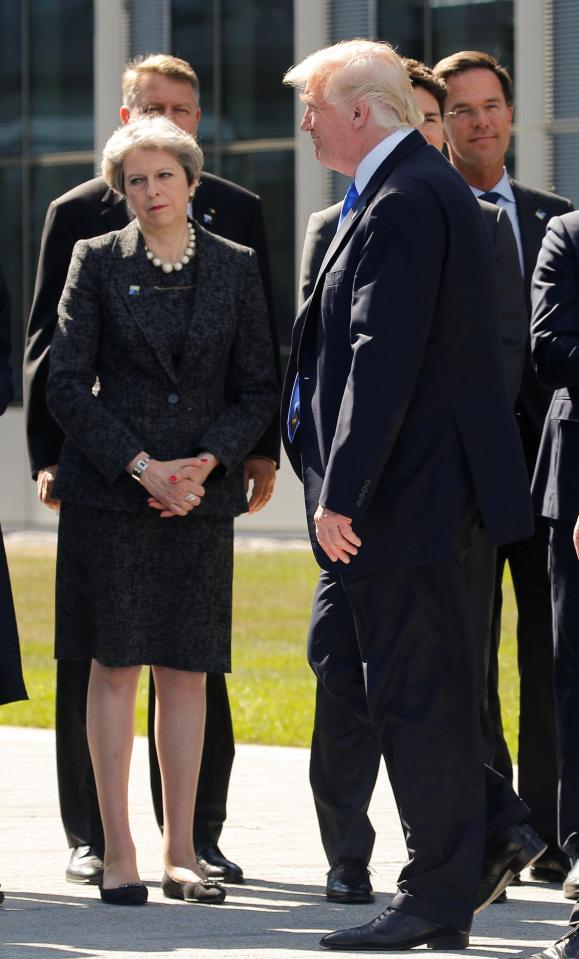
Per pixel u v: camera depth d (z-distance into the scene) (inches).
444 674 553.0
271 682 1300.4
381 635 553.9
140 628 651.5
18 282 2810.0
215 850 698.2
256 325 675.4
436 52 2452.0
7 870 706.2
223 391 674.8
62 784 705.0
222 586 665.0
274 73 2573.8
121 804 652.7
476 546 561.0
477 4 2420.0
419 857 555.2
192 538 657.0
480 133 730.2
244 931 597.6
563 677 660.1
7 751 1023.6
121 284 655.1
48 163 2780.5
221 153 2610.7
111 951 563.8
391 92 563.2
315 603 649.0
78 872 684.1
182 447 655.1
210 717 705.0
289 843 763.4
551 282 653.9
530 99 2395.4
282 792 884.6
